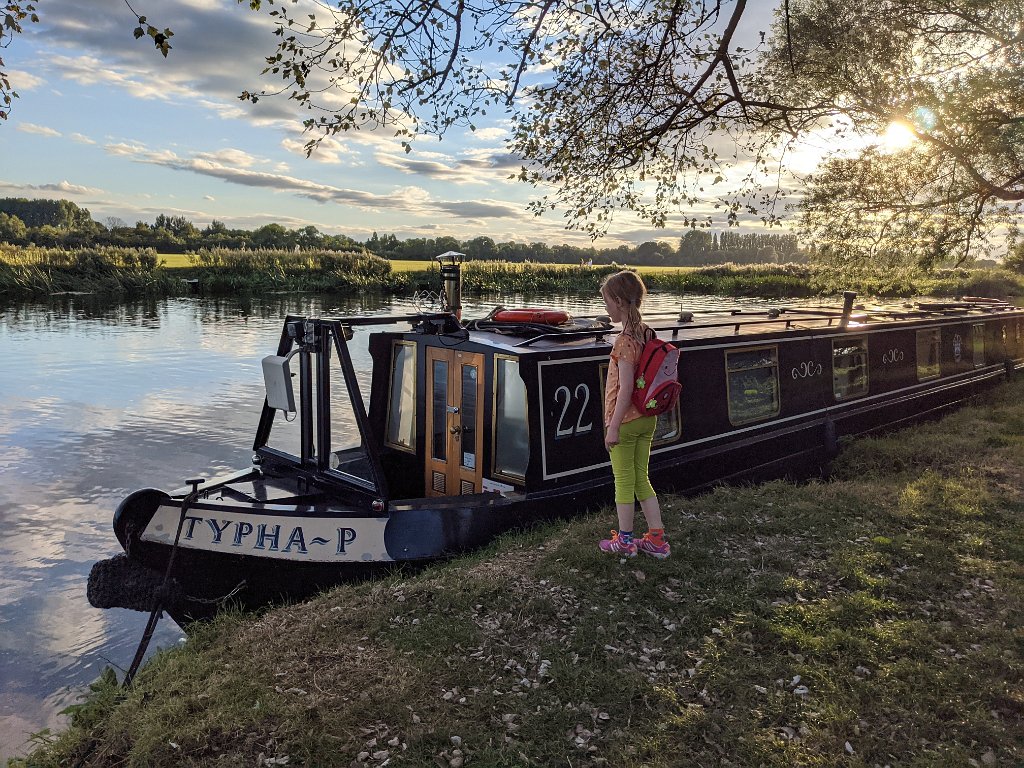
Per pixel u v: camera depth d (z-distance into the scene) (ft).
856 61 28.78
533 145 25.05
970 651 14.67
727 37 19.51
